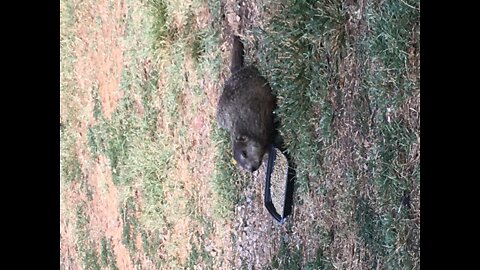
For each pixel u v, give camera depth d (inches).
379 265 71.4
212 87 105.2
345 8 75.6
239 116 87.4
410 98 66.2
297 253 86.0
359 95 73.7
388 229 69.6
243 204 98.6
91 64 154.7
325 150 79.7
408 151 67.1
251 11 92.4
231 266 102.0
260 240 94.3
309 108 81.7
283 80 84.7
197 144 111.6
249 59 92.1
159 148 124.0
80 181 166.6
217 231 106.1
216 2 101.8
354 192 75.0
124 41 135.0
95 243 160.6
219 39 102.0
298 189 84.9
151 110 126.0
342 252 77.7
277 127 86.6
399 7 66.9
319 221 81.4
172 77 117.0
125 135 137.6
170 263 123.6
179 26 113.2
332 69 78.0
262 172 93.4
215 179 104.8
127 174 137.7
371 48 71.2
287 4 84.2
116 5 139.3
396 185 68.4
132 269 139.6
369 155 72.4
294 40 82.9
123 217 141.8
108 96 146.3
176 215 120.0
